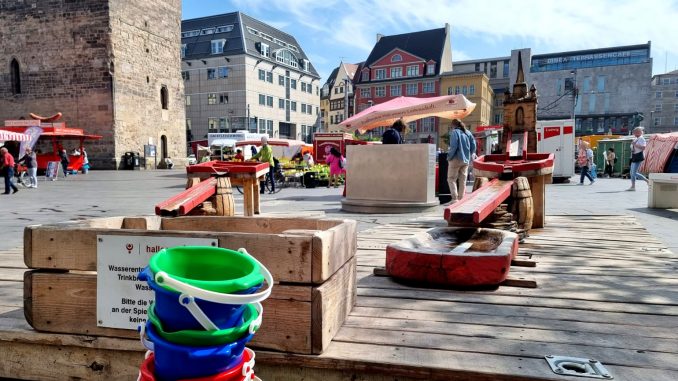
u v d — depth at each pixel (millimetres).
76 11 33562
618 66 82375
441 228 4605
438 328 2598
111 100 33719
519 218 5547
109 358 2514
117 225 3223
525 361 2143
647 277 3752
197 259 1788
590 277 3760
